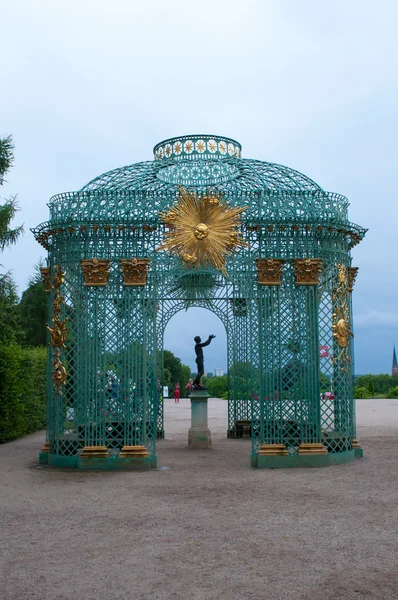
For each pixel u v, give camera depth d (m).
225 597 7.20
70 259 16.97
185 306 24.56
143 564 8.39
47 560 8.63
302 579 7.74
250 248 16.91
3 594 7.39
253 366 21.31
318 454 16.19
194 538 9.62
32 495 13.09
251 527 10.21
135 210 16.83
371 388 57.97
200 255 16.52
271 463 16.20
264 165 18.53
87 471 15.95
